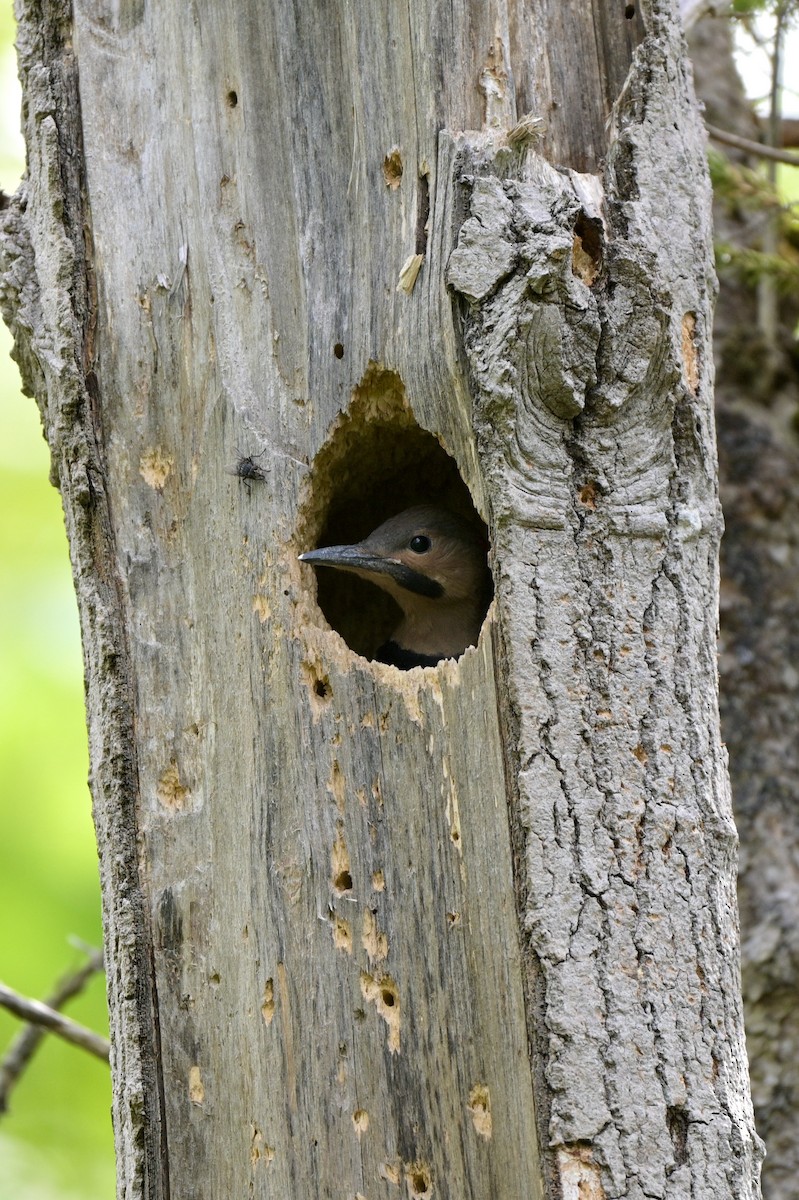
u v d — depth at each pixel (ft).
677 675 26.81
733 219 44.96
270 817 27.96
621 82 28.60
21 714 51.13
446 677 26.53
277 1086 27.40
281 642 28.17
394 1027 26.58
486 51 27.50
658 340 26.81
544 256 25.55
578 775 25.90
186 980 28.55
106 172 30.42
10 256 31.12
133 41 30.53
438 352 26.71
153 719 29.32
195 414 29.43
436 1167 26.05
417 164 27.37
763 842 39.93
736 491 42.34
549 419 26.45
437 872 26.45
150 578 29.58
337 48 28.43
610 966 25.50
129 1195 28.53
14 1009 33.35
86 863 48.70
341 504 36.42
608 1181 24.89
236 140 29.35
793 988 38.93
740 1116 25.96
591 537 26.71
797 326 45.65
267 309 28.96
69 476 30.30
